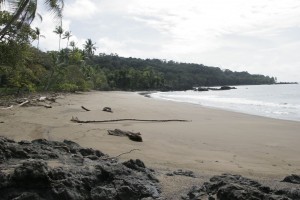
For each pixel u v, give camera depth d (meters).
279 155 12.02
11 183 4.78
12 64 28.88
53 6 14.98
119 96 52.16
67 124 16.27
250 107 37.91
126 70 110.19
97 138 12.95
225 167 9.53
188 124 19.88
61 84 49.28
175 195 5.50
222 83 172.25
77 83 57.31
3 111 20.33
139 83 110.50
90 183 5.25
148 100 43.34
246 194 4.66
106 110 24.09
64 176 5.11
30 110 21.73
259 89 111.00
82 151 7.75
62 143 8.08
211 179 6.10
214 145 13.56
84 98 40.50
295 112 31.80
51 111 22.00
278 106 39.47
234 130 18.08
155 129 17.03
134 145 12.12
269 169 9.66
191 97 63.19
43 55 47.25
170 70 160.75
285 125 20.45
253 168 9.66
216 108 33.75
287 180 6.83
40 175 4.82
